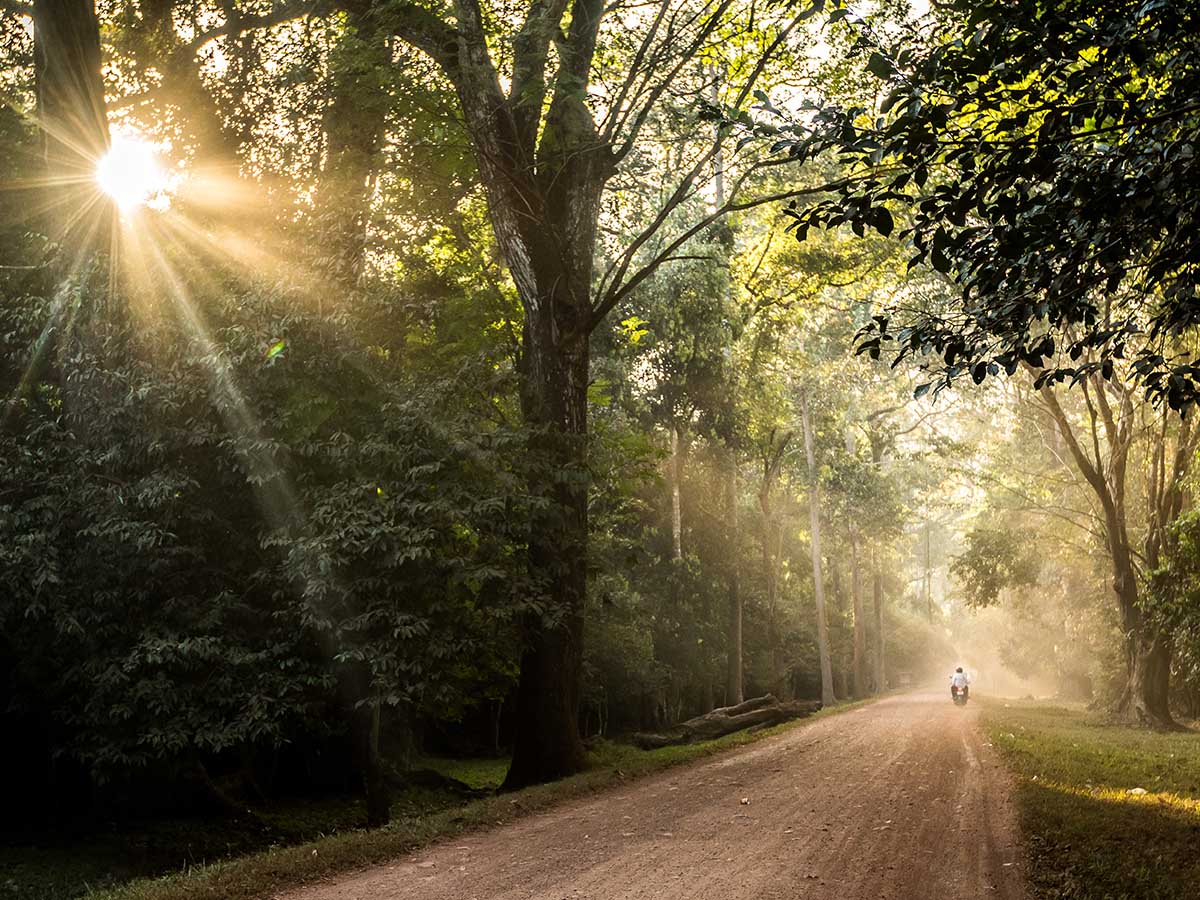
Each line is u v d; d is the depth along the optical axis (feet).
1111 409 104.37
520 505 45.57
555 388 56.75
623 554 109.91
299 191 49.19
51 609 39.47
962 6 18.93
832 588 214.90
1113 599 129.59
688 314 107.76
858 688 187.01
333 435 43.09
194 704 40.86
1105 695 119.03
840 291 116.67
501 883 26.25
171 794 51.31
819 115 19.71
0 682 43.09
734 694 131.85
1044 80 18.98
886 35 26.27
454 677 49.42
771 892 24.52
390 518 41.24
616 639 106.32
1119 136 18.90
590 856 29.60
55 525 39.58
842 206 19.81
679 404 119.34
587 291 58.54
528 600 46.24
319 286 44.60
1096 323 21.08
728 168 58.59
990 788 43.39
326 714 51.75
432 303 47.32
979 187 18.90
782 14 55.77
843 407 163.43
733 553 133.28
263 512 43.04
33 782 49.01
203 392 41.91
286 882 27.20
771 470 148.05
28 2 56.34
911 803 39.22
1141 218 18.47
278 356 41.47
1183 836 30.76
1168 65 17.98
